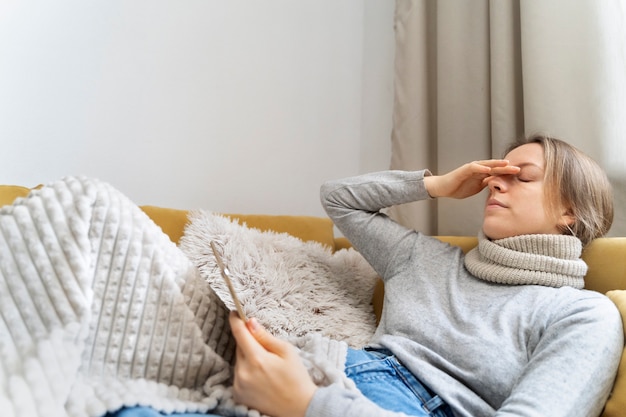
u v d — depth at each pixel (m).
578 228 1.01
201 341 0.73
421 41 1.67
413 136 1.65
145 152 1.59
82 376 0.65
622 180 1.25
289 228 1.42
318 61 1.88
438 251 1.12
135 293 0.70
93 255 0.69
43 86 1.45
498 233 1.01
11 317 0.63
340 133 1.91
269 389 0.65
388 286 1.11
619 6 1.26
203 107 1.68
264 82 1.78
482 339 0.87
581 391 0.71
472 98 1.57
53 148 1.46
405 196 1.18
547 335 0.82
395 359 0.90
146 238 0.73
